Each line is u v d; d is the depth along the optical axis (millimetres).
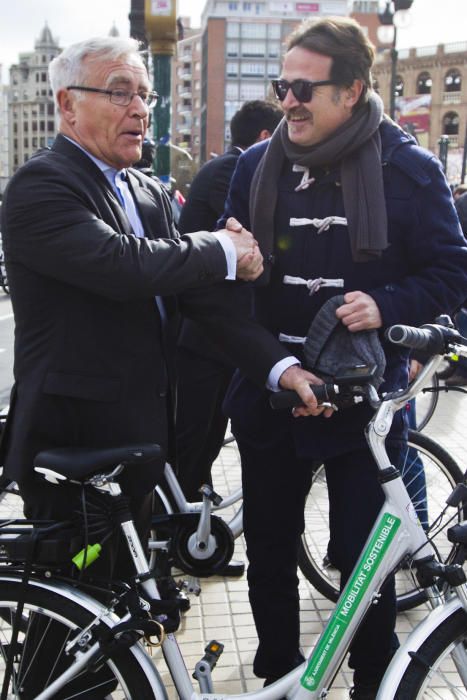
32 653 2164
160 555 2768
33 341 2105
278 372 2188
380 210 2170
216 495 2758
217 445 3646
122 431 2139
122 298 2029
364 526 2314
